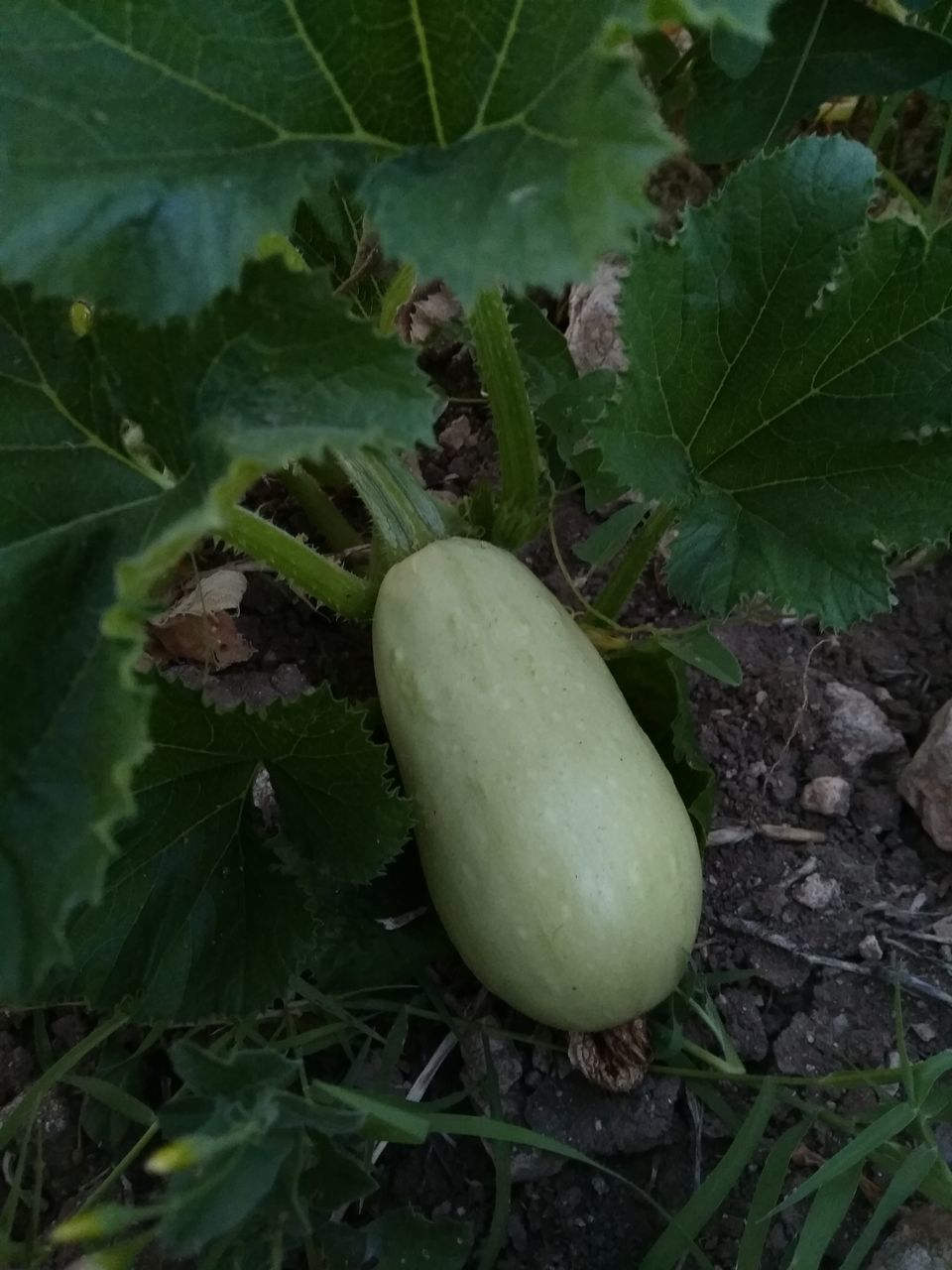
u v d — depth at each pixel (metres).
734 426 0.34
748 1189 0.33
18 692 0.24
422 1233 0.29
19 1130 0.33
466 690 0.32
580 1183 0.33
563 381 0.44
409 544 0.35
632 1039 0.33
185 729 0.30
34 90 0.24
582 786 0.31
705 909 0.38
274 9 0.25
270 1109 0.22
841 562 0.34
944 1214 0.30
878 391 0.33
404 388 0.23
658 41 0.47
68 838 0.22
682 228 0.32
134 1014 0.32
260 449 0.22
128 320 0.25
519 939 0.31
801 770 0.41
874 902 0.38
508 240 0.22
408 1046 0.36
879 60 0.43
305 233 0.42
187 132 0.25
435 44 0.24
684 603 0.35
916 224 0.31
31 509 0.26
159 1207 0.20
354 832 0.32
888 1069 0.30
